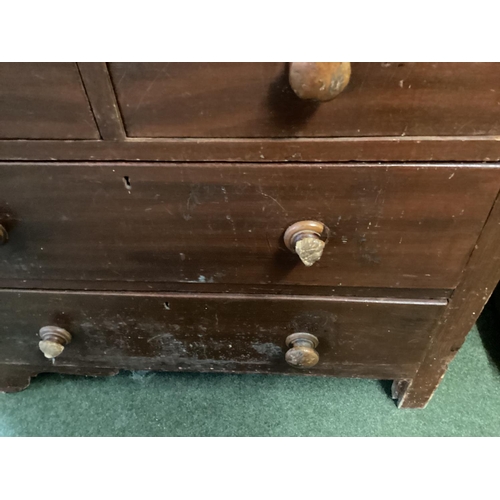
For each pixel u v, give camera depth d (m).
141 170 0.51
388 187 0.51
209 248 0.59
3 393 0.92
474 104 0.44
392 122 0.46
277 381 0.93
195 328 0.72
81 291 0.68
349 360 0.76
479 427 0.84
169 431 0.86
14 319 0.73
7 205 0.56
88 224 0.57
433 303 0.64
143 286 0.66
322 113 0.45
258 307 0.67
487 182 0.50
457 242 0.56
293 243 0.55
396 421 0.86
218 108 0.46
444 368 0.75
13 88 0.46
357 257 0.58
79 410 0.89
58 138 0.49
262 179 0.51
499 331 1.00
